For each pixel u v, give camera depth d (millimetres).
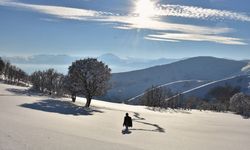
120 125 61625
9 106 71688
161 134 53031
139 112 116875
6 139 21781
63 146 23141
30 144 21453
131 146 31406
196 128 74188
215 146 43812
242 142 52688
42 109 76562
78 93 109500
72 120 58969
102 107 116312
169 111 158625
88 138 31609
